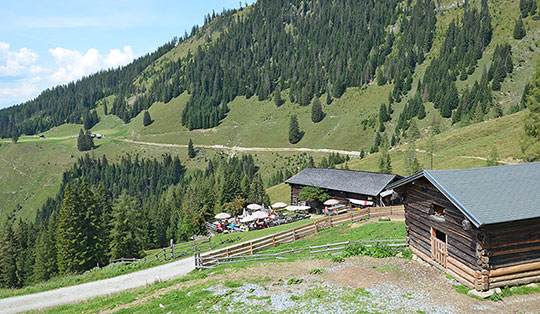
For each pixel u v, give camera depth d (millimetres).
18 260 81625
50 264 72375
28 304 25719
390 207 43531
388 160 107062
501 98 196500
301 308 15469
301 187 65750
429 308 14773
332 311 14852
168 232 105812
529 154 50875
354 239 29484
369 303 15477
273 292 17891
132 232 72750
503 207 16000
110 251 69250
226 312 15945
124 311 18578
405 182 21203
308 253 27516
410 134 156750
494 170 19328
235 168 186750
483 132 113000
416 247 21609
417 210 21359
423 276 18500
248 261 26578
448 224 18172
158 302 18984
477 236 15711
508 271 16328
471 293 16000
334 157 186625
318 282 18766
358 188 57000
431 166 100812
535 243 16719
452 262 17938
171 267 31688
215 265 27500
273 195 125750
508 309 14516
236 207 64438
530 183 18047
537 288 16344
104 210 82500
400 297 16031
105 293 25734
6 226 82375
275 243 33688
